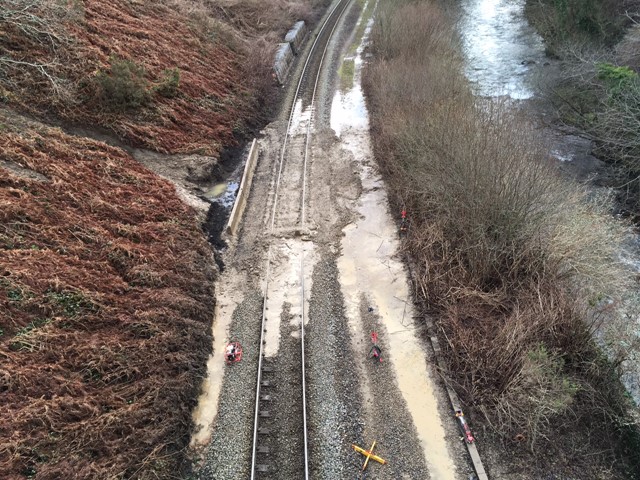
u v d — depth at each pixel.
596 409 10.50
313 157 21.19
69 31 18.66
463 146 14.29
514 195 13.01
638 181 17.52
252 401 11.17
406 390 11.35
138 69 19.34
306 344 12.52
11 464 8.34
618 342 11.76
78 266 12.22
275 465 9.84
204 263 15.02
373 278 14.78
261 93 26.31
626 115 17.55
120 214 14.53
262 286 14.59
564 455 9.85
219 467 9.97
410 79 22.09
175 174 18.23
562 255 12.75
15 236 11.75
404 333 12.84
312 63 31.64
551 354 11.22
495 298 12.89
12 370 9.46
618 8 25.84
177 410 10.71
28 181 13.09
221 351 12.66
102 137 17.22
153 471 9.45
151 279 13.12
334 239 16.55
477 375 11.32
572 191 15.62
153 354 11.38
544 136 20.38
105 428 9.62
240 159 21.09
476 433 10.31
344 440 10.30
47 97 16.20
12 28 16.84
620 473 9.63
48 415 9.18
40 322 10.58
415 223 16.30
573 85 24.03
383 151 20.22
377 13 34.72
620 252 15.14
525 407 10.31
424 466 9.78
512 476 9.55
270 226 17.05
